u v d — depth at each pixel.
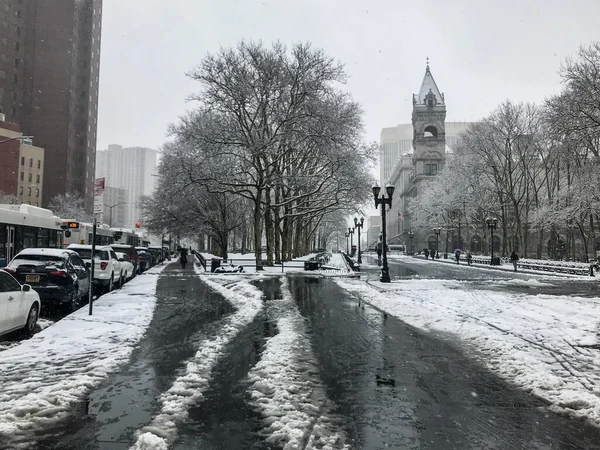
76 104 104.75
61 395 5.56
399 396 5.83
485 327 10.31
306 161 42.47
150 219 55.06
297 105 32.66
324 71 32.31
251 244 85.62
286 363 7.20
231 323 10.81
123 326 10.05
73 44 102.50
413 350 8.38
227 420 4.94
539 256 56.94
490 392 6.04
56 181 97.50
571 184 44.38
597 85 30.09
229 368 6.94
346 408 5.38
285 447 4.32
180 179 36.41
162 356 7.69
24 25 98.38
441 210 74.69
